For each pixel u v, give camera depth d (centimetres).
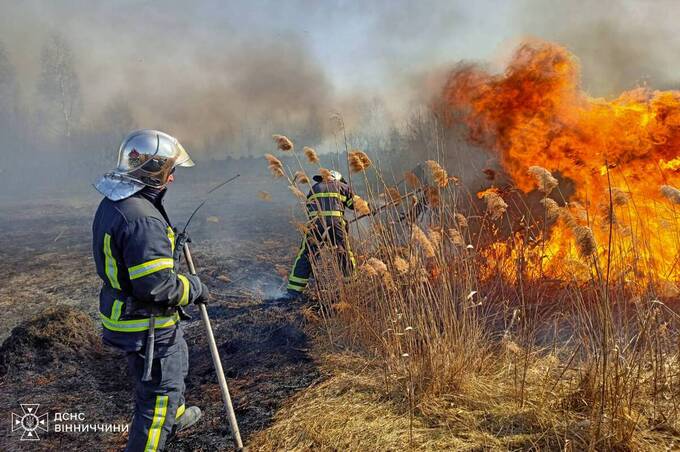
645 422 260
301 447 276
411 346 320
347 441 273
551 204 284
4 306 587
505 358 328
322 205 489
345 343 399
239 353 415
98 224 252
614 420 251
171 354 261
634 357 281
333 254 445
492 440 261
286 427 296
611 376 263
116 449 308
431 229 377
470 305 349
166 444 302
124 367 418
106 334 254
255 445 287
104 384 392
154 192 262
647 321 280
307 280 518
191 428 315
